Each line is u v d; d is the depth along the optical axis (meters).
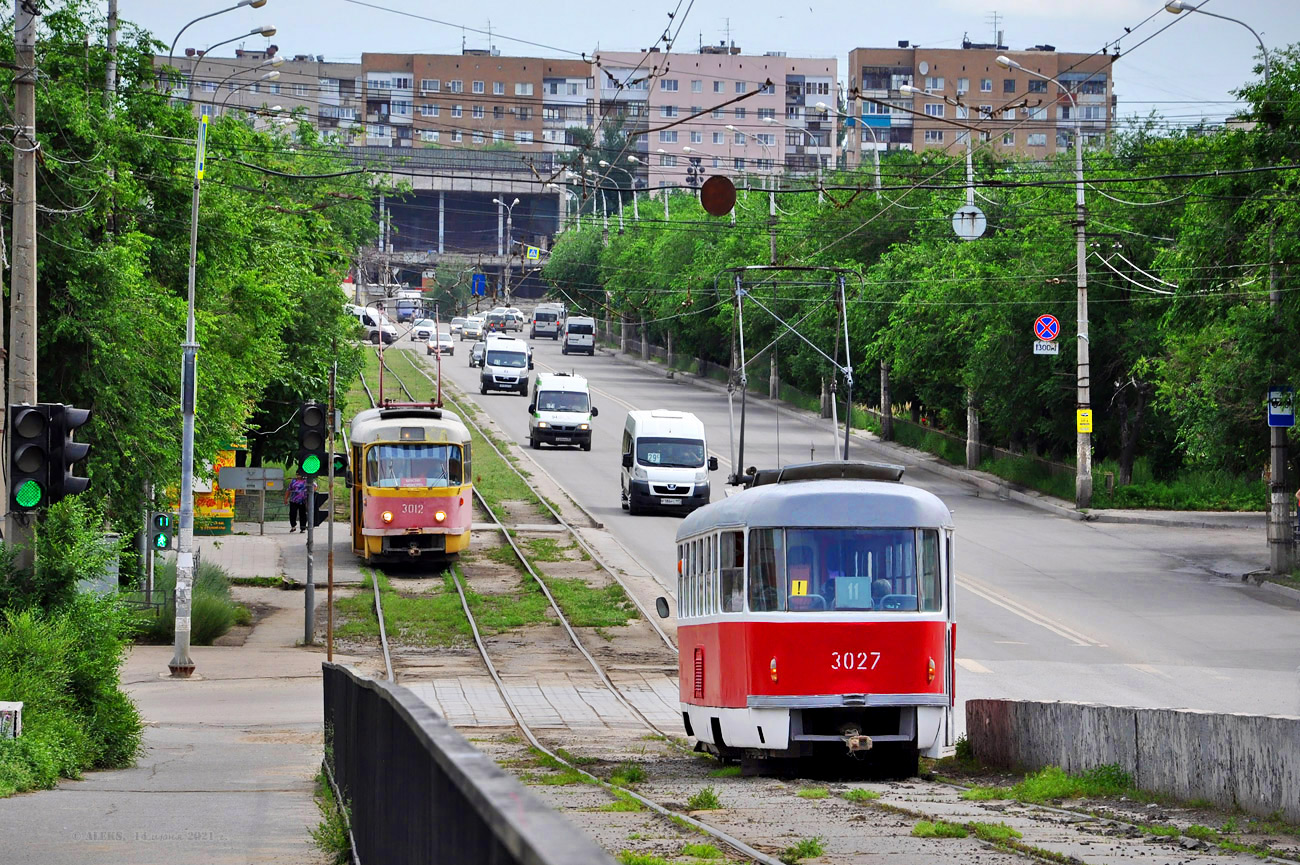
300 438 61.66
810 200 157.12
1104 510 99.94
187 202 67.06
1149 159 106.50
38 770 28.77
